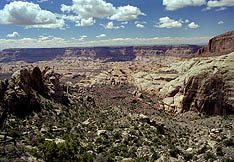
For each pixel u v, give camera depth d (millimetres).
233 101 84938
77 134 41281
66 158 27406
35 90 56469
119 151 35938
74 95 83250
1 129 33594
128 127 51000
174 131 61875
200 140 48375
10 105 42312
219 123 71688
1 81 46219
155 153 35531
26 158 23984
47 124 42500
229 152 36750
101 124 51531
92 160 30547
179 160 35281
